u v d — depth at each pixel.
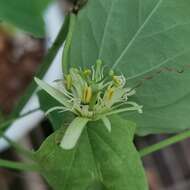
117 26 0.15
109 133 0.14
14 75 0.32
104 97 0.14
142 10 0.15
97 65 0.15
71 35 0.15
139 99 0.15
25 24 0.14
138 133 0.15
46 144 0.14
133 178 0.13
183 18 0.15
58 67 0.27
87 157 0.14
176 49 0.15
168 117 0.15
